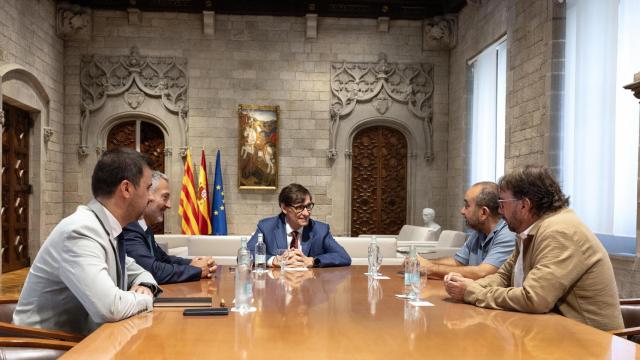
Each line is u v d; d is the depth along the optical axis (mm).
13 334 2090
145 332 1884
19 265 9383
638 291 5367
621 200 6141
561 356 1619
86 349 1651
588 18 6703
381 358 1575
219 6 11172
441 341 1790
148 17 11219
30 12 9406
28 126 9781
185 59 11258
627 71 6105
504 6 8805
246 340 1777
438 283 3154
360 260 4902
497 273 2867
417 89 11586
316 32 11398
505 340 1812
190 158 10859
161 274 3137
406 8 11328
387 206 11742
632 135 6012
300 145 11430
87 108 11078
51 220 10438
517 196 2547
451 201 11266
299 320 2102
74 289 2107
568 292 2393
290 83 11430
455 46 11227
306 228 4285
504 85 9164
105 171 2328
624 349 1706
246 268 2350
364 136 11750
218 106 11297
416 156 11586
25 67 9164
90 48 11125
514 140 8273
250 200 11328
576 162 6867
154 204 3363
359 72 11508
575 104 6895
